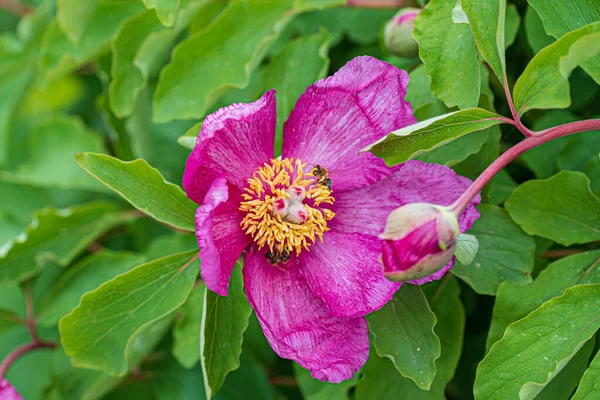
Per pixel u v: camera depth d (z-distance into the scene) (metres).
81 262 0.68
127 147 0.71
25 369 0.73
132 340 0.59
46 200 0.75
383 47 0.65
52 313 0.68
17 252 0.68
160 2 0.59
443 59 0.58
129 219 0.70
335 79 0.57
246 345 0.68
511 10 0.62
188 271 0.59
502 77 0.56
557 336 0.56
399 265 0.53
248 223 0.58
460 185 0.57
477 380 0.56
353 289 0.57
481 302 0.64
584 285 0.56
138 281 0.59
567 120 0.63
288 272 0.58
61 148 0.74
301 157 0.59
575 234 0.59
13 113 0.80
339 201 0.59
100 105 0.70
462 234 0.55
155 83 0.70
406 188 0.58
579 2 0.57
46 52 0.69
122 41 0.66
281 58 0.64
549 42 0.61
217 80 0.63
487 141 0.59
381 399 0.60
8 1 0.78
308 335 0.57
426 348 0.58
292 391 0.70
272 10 0.64
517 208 0.59
